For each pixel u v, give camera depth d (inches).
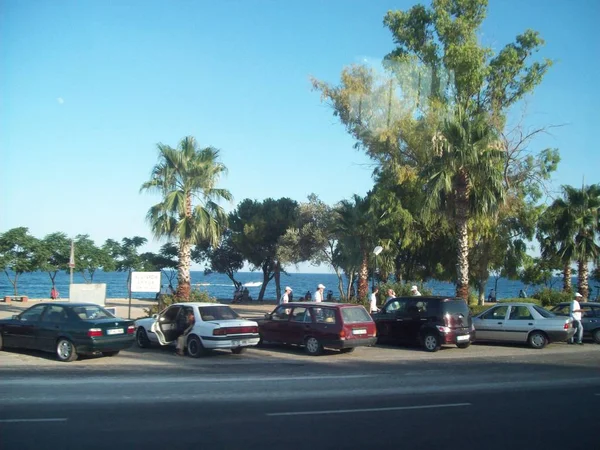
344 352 683.4
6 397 383.2
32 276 5270.7
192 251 2085.4
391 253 1232.8
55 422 311.9
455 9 1217.4
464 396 398.3
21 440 274.5
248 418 325.1
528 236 1268.5
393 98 1145.4
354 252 1230.9
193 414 334.6
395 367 557.9
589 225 1405.0
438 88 1157.1
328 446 268.1
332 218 1562.5
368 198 1207.6
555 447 271.3
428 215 966.4
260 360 607.2
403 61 1154.0
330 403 370.6
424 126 1112.8
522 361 609.3
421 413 341.7
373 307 896.9
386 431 297.9
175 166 1035.9
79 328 564.7
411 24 1242.0
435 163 960.9
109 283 3870.6
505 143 1157.7
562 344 792.9
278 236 1836.9
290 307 682.2
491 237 1238.9
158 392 406.6
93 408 349.4
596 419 329.1
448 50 1155.3
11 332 612.4
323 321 644.1
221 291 3189.0
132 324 601.6
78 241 1886.1
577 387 438.3
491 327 761.6
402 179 1155.9
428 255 1389.0
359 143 1211.2
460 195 965.8
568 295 1339.8
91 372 505.4
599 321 808.3
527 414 341.1
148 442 272.4
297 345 684.1
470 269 1341.0
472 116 1166.3
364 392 412.8
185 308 651.5
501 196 954.1
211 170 1048.8
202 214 1022.4
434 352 690.2
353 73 1170.0
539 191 1211.9
